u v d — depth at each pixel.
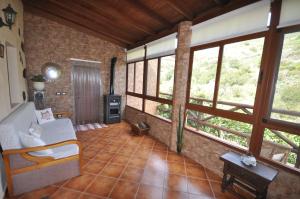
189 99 2.91
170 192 1.99
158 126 3.71
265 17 1.82
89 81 4.58
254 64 2.39
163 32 3.47
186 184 2.15
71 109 4.39
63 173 2.05
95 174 2.26
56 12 3.52
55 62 4.03
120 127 4.51
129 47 4.90
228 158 1.91
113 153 2.93
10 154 1.70
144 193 1.94
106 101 4.64
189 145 2.88
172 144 3.15
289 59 1.77
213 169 2.46
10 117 1.99
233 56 2.40
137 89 4.80
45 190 1.89
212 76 2.94
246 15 1.99
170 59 4.37
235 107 2.76
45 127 3.02
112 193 1.91
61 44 4.05
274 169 1.71
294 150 2.06
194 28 2.71
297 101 1.81
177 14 2.78
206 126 3.46
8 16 2.08
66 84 4.24
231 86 2.58
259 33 1.90
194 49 2.76
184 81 2.91
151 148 3.23
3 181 1.75
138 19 3.20
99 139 3.57
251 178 1.72
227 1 2.17
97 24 3.79
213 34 2.41
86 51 4.41
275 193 1.78
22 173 1.77
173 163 2.68
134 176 2.27
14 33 2.64
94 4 2.89
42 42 3.82
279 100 1.86
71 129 2.98
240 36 2.08
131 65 5.00
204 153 2.60
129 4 2.74
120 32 4.03
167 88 4.46
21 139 1.80
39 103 3.59
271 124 1.83
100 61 4.68
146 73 4.18
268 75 1.85
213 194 1.99
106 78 4.86
